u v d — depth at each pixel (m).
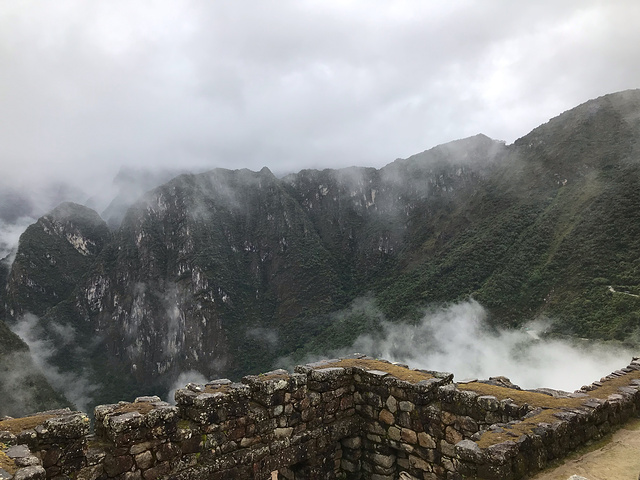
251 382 8.12
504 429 5.97
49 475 5.63
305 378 8.62
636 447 6.22
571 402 7.03
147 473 6.42
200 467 6.95
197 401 7.11
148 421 6.50
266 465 7.77
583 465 5.67
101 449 6.21
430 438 8.07
